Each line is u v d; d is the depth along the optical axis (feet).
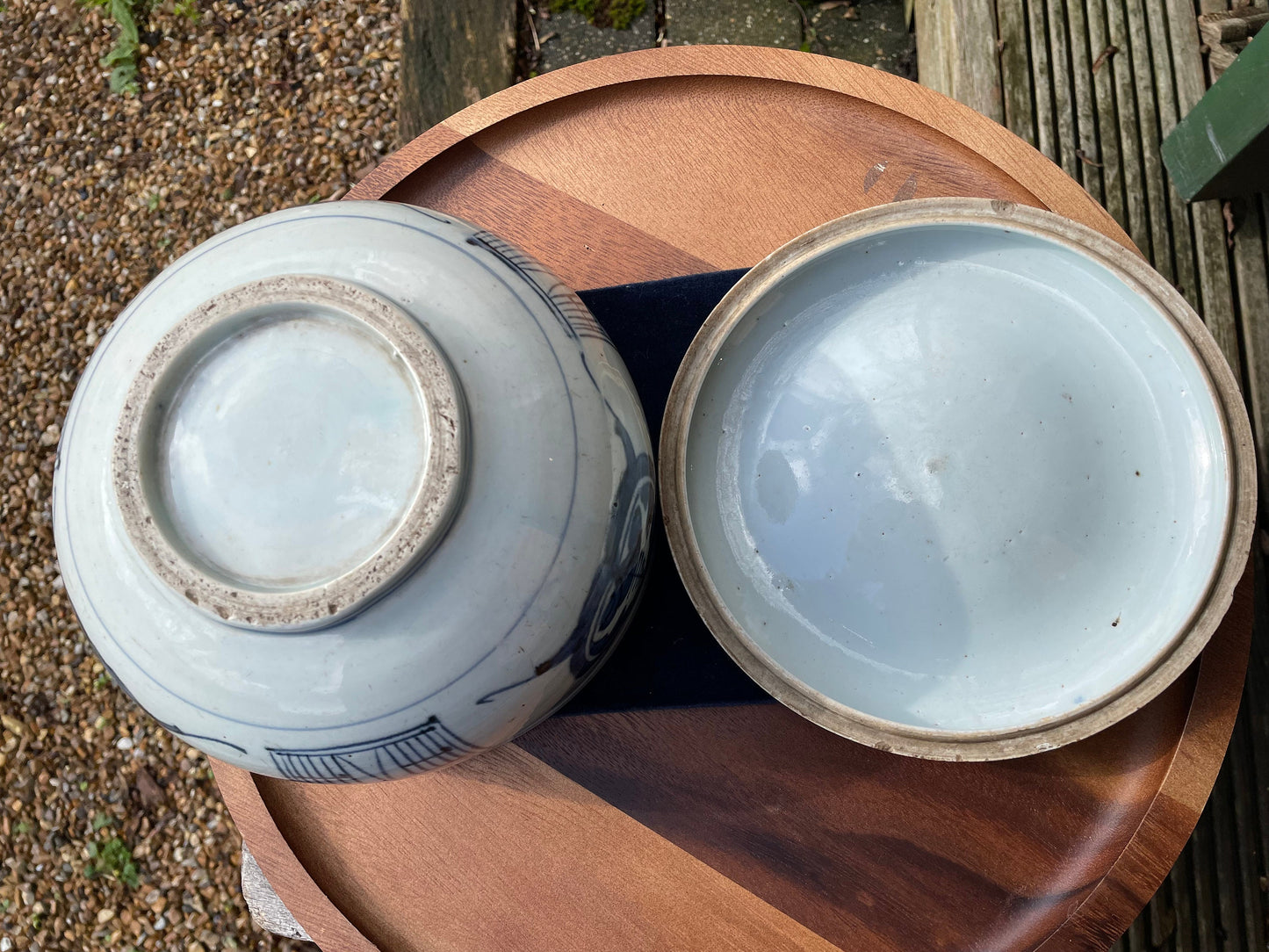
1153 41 4.24
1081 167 4.23
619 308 3.21
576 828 3.00
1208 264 4.10
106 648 2.16
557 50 5.64
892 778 2.92
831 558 2.40
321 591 1.83
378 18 5.93
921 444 2.31
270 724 2.05
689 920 2.91
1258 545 3.94
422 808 3.06
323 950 2.95
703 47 3.34
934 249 2.46
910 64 5.44
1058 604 2.31
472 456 1.95
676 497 2.42
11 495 5.77
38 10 6.29
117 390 2.17
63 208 6.03
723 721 3.01
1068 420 2.30
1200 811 2.67
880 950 2.83
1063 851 2.81
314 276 1.99
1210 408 2.23
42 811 5.41
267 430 1.95
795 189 3.27
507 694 2.12
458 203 3.41
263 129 5.90
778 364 2.52
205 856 5.31
